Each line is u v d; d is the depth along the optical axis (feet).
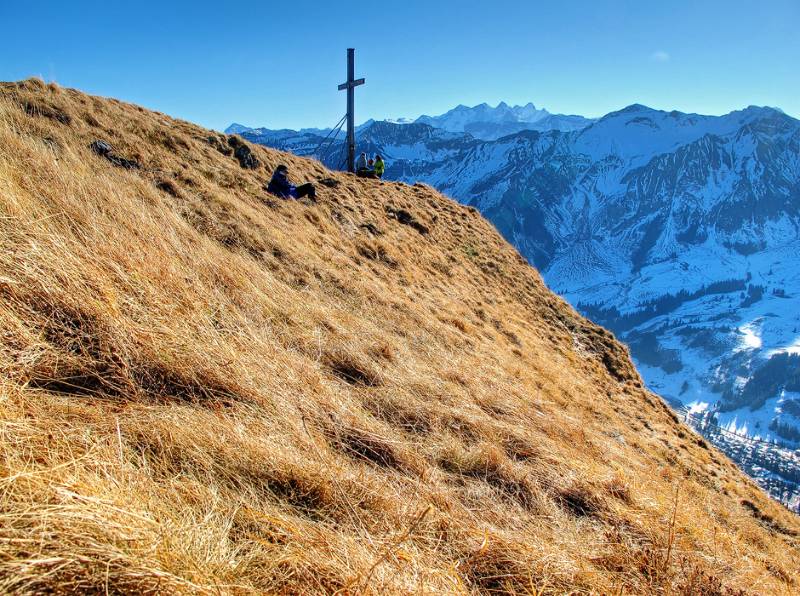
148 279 14.33
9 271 10.75
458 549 9.28
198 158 40.47
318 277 28.14
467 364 25.08
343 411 13.70
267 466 9.34
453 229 65.51
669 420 47.75
